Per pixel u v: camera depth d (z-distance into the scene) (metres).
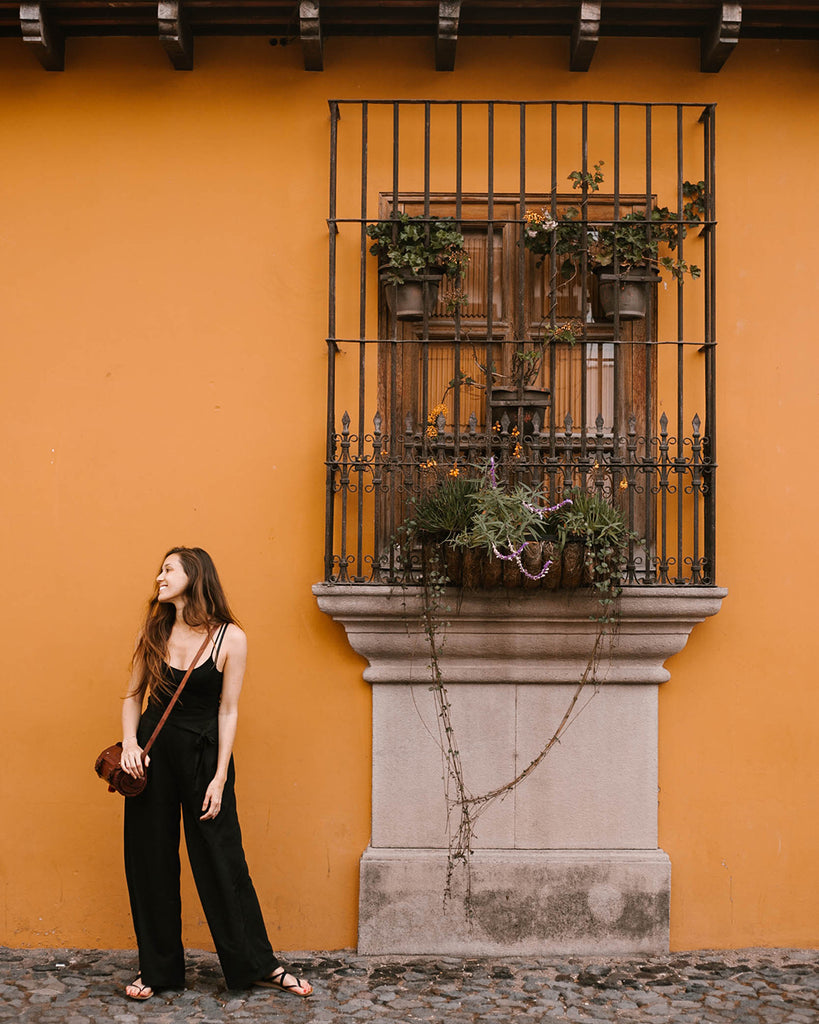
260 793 4.88
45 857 4.88
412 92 5.03
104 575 4.93
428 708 4.86
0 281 4.99
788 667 4.91
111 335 4.98
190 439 4.95
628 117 5.04
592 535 4.48
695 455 4.73
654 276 4.86
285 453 4.95
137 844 4.25
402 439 4.98
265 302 4.98
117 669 4.91
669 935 4.79
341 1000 4.23
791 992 4.34
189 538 4.93
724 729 4.89
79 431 4.96
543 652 4.79
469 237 5.06
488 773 4.84
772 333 4.97
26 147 5.02
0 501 4.95
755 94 5.04
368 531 4.92
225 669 4.32
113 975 4.51
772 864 4.86
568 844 4.83
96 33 5.04
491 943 4.75
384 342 4.77
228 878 4.23
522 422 4.84
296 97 5.03
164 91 5.03
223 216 5.00
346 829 4.86
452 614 4.70
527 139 5.02
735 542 4.92
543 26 5.02
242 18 4.86
